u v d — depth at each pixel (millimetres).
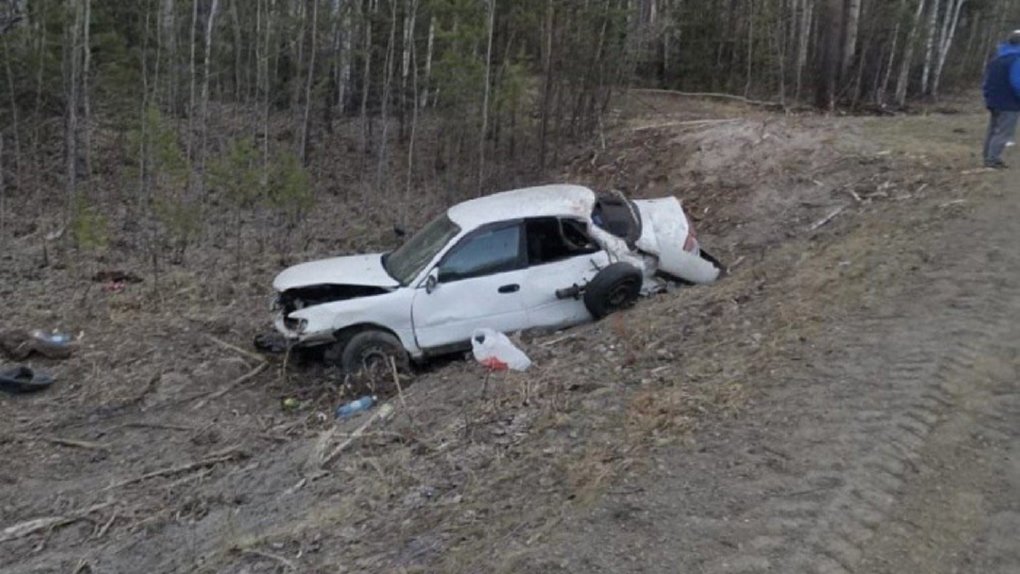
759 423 5297
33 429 7348
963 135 13688
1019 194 9539
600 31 17453
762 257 9695
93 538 5730
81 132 16812
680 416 5570
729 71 25594
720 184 13016
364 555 4758
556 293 8242
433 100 18141
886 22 23484
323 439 6562
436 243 8234
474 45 15602
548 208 8359
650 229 8633
